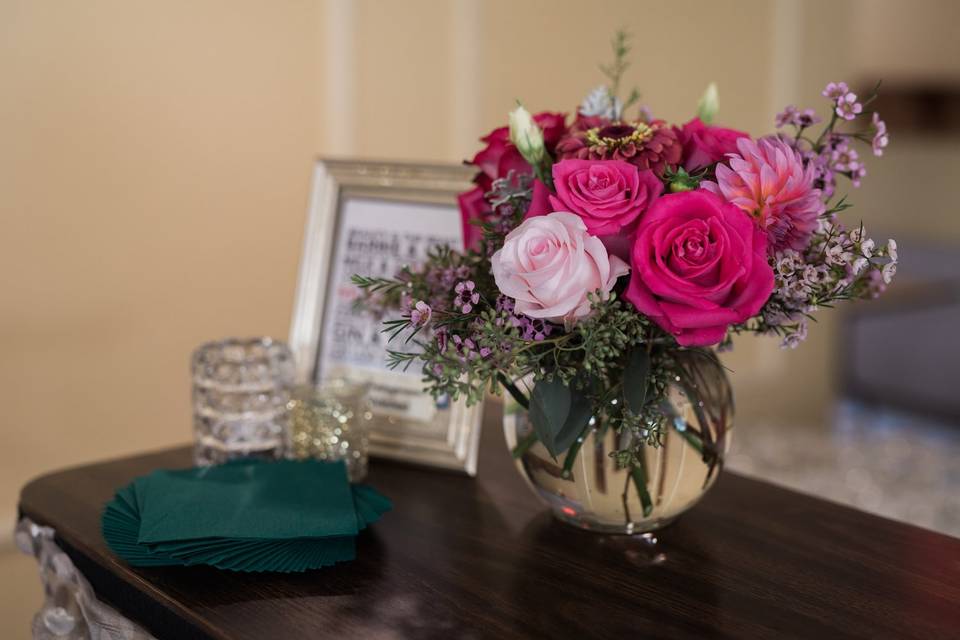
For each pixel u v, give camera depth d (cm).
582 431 99
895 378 409
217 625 89
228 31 234
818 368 383
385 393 134
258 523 103
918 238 520
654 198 89
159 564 100
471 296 95
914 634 87
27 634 217
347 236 139
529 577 99
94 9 214
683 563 102
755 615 91
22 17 206
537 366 95
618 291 94
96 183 220
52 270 216
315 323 140
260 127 243
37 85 209
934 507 256
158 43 224
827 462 291
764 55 353
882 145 96
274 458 126
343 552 103
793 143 98
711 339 84
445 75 276
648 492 100
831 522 112
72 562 111
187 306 237
